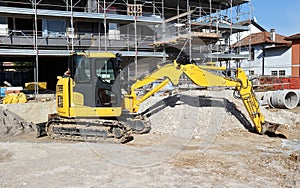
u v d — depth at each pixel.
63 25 22.77
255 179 6.95
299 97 20.53
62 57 22.50
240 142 10.75
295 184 6.65
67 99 10.66
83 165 7.98
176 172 7.44
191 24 25.00
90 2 22.91
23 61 23.56
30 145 10.27
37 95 18.75
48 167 7.84
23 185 6.63
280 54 33.88
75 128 10.81
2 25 21.06
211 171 7.51
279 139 11.36
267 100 20.14
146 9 28.12
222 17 29.69
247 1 29.39
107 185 6.59
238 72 11.62
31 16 20.64
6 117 13.72
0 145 10.33
